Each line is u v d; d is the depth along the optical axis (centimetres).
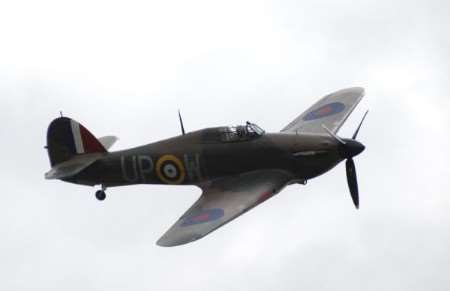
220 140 7694
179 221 7031
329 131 7675
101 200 8275
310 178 7619
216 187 7625
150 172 8006
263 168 7606
